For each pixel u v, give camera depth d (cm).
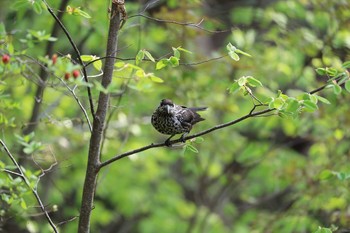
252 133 1647
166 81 1319
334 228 882
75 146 1427
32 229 1012
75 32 1355
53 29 1217
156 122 977
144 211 1867
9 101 915
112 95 1048
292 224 1299
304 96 699
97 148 768
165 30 1280
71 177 1644
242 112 1592
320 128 1470
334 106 1340
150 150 1611
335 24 1367
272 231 1321
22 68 769
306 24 1566
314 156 1460
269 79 1454
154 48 1499
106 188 1723
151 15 1293
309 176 1295
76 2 1134
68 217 1557
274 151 1606
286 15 1501
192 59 1273
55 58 661
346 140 1448
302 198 1305
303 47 1374
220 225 1738
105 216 1756
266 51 1527
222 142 1568
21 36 1275
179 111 983
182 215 1920
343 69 781
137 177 1775
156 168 1759
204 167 1688
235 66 1295
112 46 765
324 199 1238
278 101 698
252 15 1479
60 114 1366
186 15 1189
